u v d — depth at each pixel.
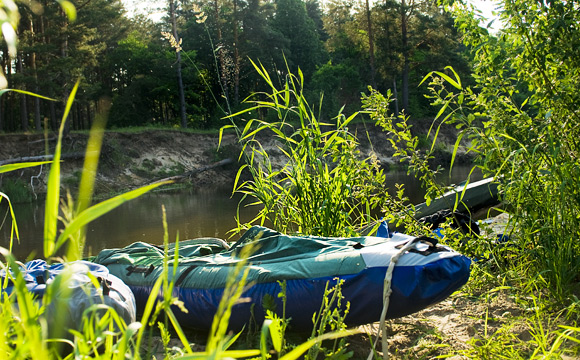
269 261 3.64
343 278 3.24
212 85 37.88
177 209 13.34
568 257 3.80
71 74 25.06
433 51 35.44
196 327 3.80
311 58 44.22
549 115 3.91
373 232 5.19
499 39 4.53
